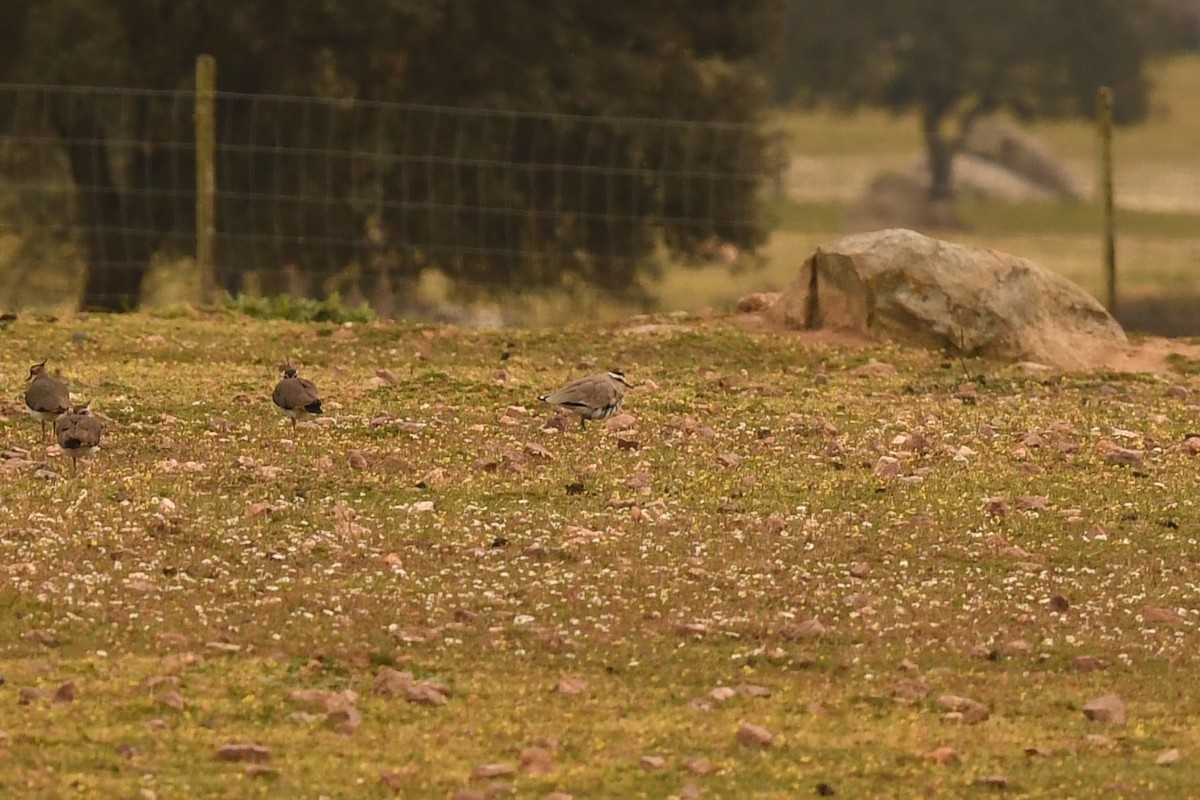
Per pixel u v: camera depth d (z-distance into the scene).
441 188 123.38
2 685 36.53
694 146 127.88
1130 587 45.53
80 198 124.62
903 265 74.62
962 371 71.06
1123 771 35.06
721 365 71.25
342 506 48.09
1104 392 67.50
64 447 49.62
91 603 40.84
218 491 49.69
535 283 123.50
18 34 125.62
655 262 126.69
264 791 32.69
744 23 135.50
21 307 88.62
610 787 33.47
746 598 43.53
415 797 32.69
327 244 112.38
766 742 35.59
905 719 37.31
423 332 74.69
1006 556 47.25
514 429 58.31
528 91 123.50
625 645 40.47
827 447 57.06
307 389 56.62
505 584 43.69
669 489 51.78
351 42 122.69
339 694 36.94
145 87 122.44
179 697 36.19
